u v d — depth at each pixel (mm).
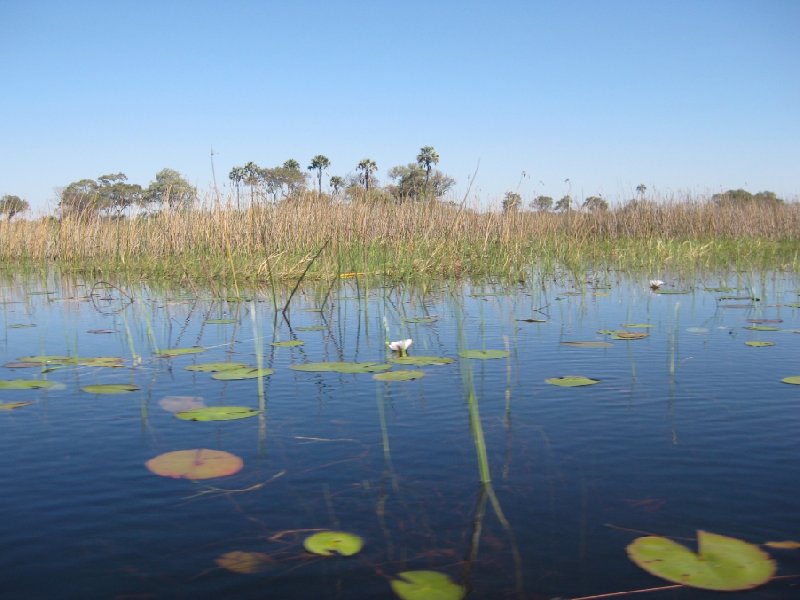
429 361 4062
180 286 9523
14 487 2225
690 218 17828
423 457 2479
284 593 1606
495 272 10844
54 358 4266
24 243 15469
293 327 5703
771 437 2650
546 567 1717
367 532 1907
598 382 3553
